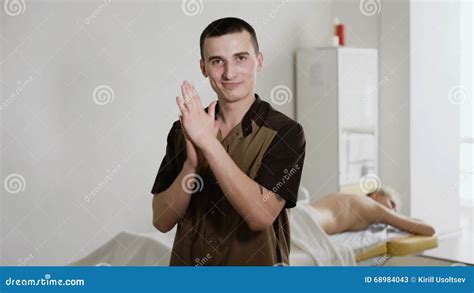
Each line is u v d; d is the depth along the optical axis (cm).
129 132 225
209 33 108
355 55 309
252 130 105
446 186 312
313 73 304
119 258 180
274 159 102
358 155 313
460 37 310
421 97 313
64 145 221
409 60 313
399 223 232
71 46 221
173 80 227
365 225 232
